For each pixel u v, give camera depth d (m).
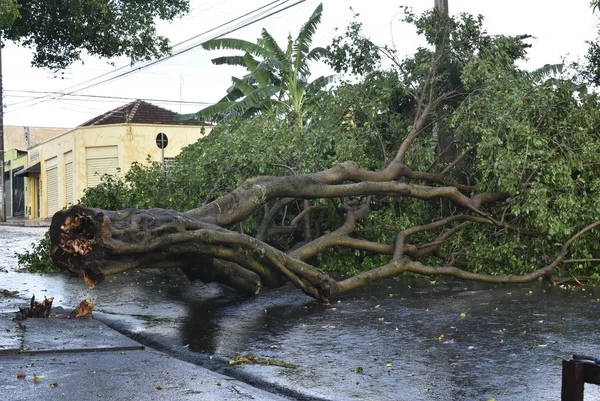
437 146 13.94
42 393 4.66
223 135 12.58
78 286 11.04
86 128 39.03
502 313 8.02
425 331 7.07
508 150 10.64
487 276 10.12
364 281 9.40
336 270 12.57
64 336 6.55
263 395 4.73
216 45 27.66
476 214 11.50
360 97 12.59
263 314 8.33
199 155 13.18
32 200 54.06
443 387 5.04
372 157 12.75
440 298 9.31
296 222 11.66
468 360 5.82
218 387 4.88
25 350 5.91
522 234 11.01
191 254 7.77
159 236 7.31
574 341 6.46
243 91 28.48
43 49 15.89
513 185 10.67
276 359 6.01
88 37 15.39
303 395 4.92
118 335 6.67
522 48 12.96
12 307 8.59
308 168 11.85
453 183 11.77
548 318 7.64
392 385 5.12
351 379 5.31
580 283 10.31
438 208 12.22
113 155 38.62
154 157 38.50
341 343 6.61
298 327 7.45
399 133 12.77
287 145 12.12
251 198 8.92
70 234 6.88
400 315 8.05
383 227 11.45
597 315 7.79
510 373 5.39
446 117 12.27
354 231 11.96
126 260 7.19
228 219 8.66
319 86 26.89
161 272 12.79
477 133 11.52
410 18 12.53
